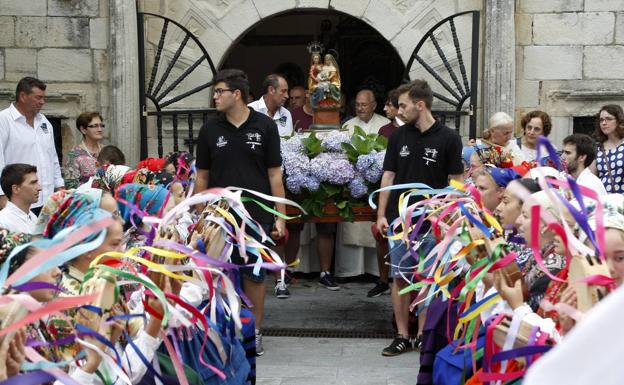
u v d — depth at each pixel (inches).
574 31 318.0
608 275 81.2
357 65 445.4
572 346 33.4
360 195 235.8
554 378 33.5
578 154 213.2
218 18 330.6
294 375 204.2
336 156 237.0
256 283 215.6
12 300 81.9
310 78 268.7
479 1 323.3
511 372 104.4
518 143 278.2
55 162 271.9
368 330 248.2
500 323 105.7
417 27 327.3
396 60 440.8
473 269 111.9
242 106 211.8
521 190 92.9
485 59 318.0
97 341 98.5
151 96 317.7
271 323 256.2
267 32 482.0
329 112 266.5
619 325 32.7
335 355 222.5
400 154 216.2
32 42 324.2
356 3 328.5
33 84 258.2
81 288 102.5
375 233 245.8
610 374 32.8
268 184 214.4
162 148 320.8
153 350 112.5
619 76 317.4
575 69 318.7
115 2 316.8
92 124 279.1
